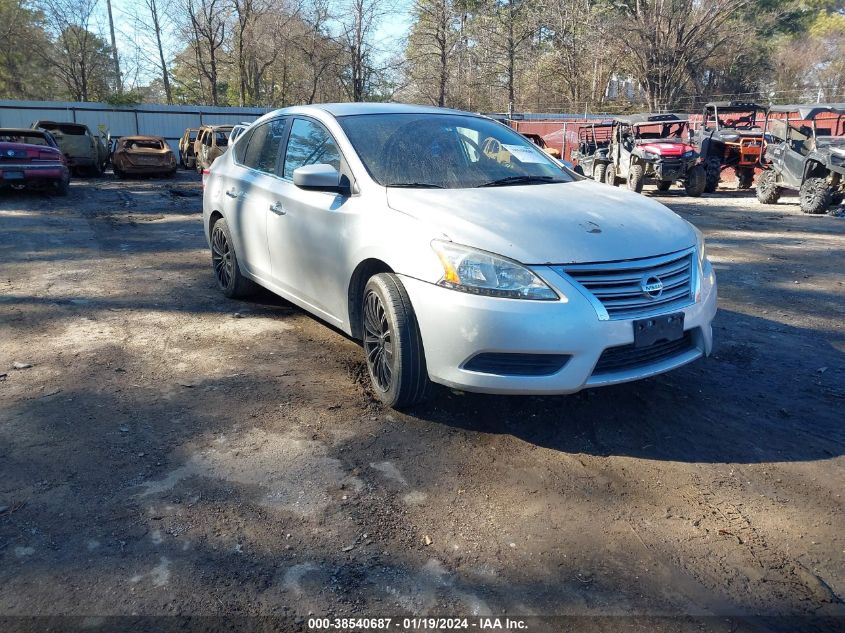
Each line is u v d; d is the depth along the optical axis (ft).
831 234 35.17
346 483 9.89
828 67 157.69
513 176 13.91
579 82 142.00
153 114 102.06
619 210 12.07
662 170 55.42
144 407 12.26
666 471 10.40
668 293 11.00
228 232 18.31
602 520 9.14
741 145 59.11
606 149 66.03
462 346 10.41
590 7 137.90
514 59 126.93
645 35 130.41
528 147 15.56
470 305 10.26
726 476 10.28
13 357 14.71
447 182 13.12
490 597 7.68
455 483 9.97
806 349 16.20
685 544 8.64
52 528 8.67
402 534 8.77
